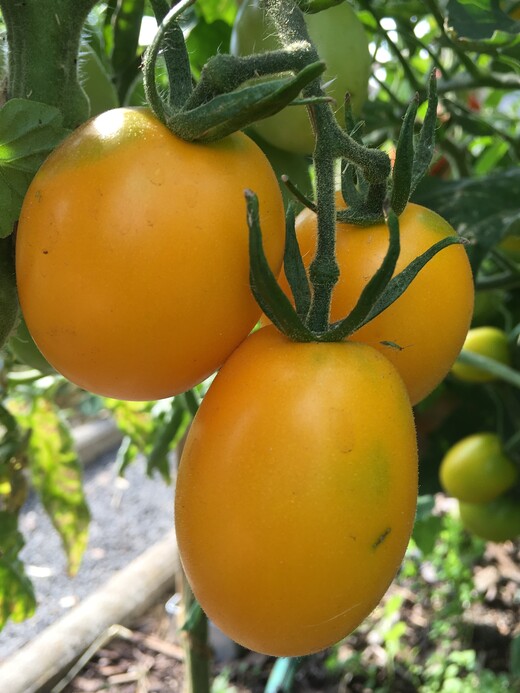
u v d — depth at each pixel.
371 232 0.15
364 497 0.13
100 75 0.22
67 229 0.12
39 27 0.16
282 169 0.24
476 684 0.62
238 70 0.13
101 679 0.65
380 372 0.13
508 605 0.73
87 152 0.13
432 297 0.15
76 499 0.41
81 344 0.13
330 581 0.13
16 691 0.62
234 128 0.13
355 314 0.13
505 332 0.48
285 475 0.12
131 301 0.12
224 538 0.13
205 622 0.40
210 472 0.13
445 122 0.37
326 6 0.17
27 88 0.16
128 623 0.72
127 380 0.14
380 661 0.67
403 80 0.44
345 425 0.13
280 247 0.14
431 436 0.49
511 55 0.29
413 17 0.36
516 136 0.42
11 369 0.35
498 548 0.83
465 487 0.43
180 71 0.14
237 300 0.13
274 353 0.13
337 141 0.14
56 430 0.39
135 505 0.98
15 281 0.15
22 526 0.91
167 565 0.80
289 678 0.56
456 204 0.29
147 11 0.30
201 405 0.14
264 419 0.13
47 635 0.68
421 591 0.76
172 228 0.12
